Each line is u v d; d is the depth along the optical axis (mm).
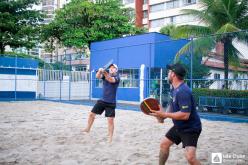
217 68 28281
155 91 16750
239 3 20547
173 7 44125
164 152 3842
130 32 29172
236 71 20219
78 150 5730
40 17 26234
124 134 7559
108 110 6547
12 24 23781
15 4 24719
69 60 26156
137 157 5262
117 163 4875
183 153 5617
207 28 19703
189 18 42062
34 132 7680
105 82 6656
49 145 6152
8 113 12344
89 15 27406
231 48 18703
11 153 5473
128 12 31688
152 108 3492
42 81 24000
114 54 24422
